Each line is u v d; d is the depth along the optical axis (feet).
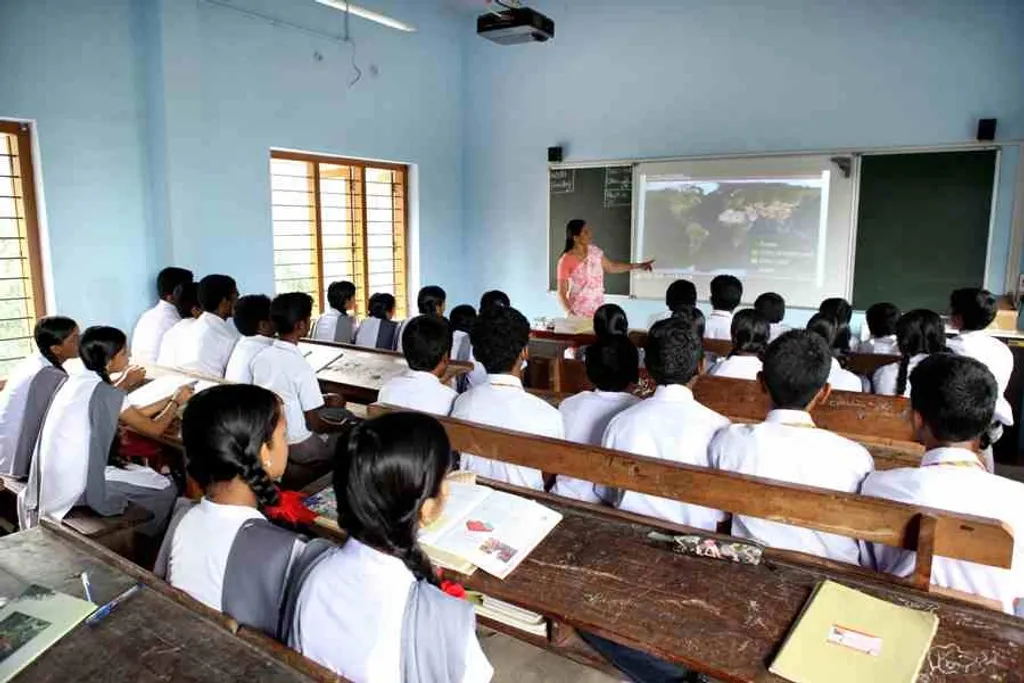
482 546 4.69
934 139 15.70
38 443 7.38
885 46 15.93
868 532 4.43
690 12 18.02
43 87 12.62
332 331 14.11
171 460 9.22
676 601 4.20
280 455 4.43
